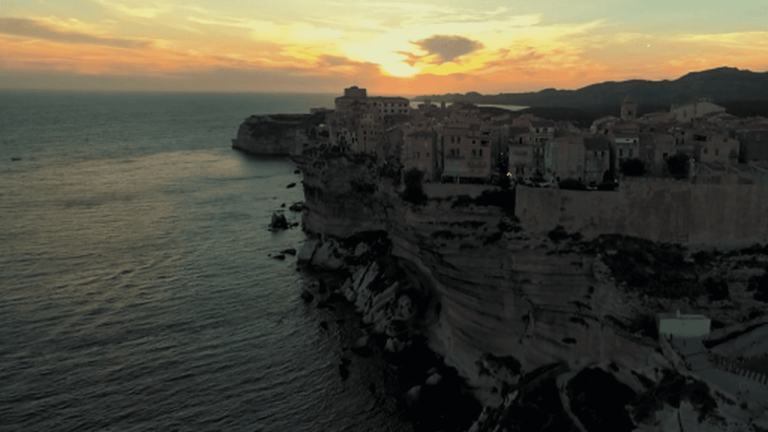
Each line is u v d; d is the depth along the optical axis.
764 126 71.06
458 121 86.50
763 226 55.72
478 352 64.69
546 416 51.81
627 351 51.22
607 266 55.41
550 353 58.69
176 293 84.06
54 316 74.38
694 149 66.94
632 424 46.19
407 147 78.25
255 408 57.09
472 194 67.19
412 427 55.53
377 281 81.88
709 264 54.75
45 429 51.94
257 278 92.12
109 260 97.50
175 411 55.62
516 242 60.47
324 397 59.66
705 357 46.31
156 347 67.56
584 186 65.44
